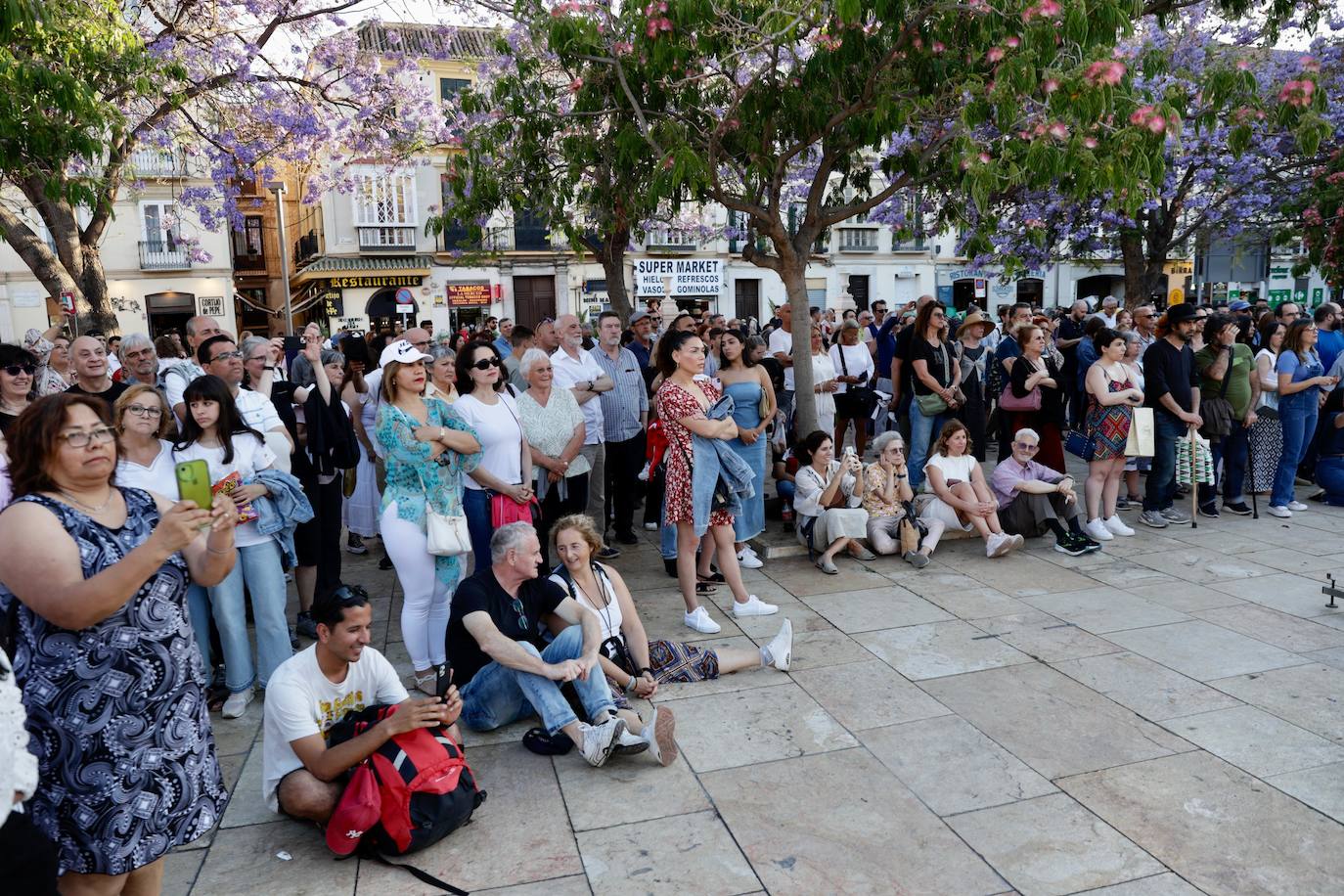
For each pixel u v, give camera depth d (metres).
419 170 25.64
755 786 3.56
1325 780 3.47
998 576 6.20
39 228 21.08
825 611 5.58
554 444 5.66
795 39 6.81
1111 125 5.88
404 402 4.54
